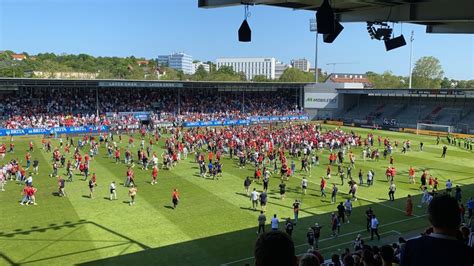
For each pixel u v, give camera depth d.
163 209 30.62
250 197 34.06
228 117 87.38
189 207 31.22
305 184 35.41
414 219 29.14
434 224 4.31
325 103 98.75
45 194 34.12
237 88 96.88
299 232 26.47
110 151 50.44
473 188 37.75
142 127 73.31
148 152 50.69
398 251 16.56
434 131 77.94
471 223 26.53
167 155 45.47
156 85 82.19
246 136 59.41
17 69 145.38
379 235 25.94
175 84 84.38
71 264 21.19
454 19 17.23
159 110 88.56
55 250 22.97
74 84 75.44
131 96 90.06
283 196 33.78
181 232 26.05
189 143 55.00
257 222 28.06
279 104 103.12
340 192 36.19
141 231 26.12
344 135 62.66
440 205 4.29
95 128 71.44
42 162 46.75
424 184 36.78
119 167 44.81
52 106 79.69
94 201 32.38
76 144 59.38
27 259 21.73
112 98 87.12
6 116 72.50
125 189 36.00
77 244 23.88
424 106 88.31
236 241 24.62
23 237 24.83
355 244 22.12
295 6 18.39
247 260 21.95
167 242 24.38
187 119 82.25
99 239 24.67
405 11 18.64
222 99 99.00
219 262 21.67
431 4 17.77
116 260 21.75
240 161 46.16
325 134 62.78
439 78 150.38
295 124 85.81
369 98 98.38
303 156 51.00
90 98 85.00
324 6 14.80
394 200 33.91
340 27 19.48
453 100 84.75
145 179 39.75
